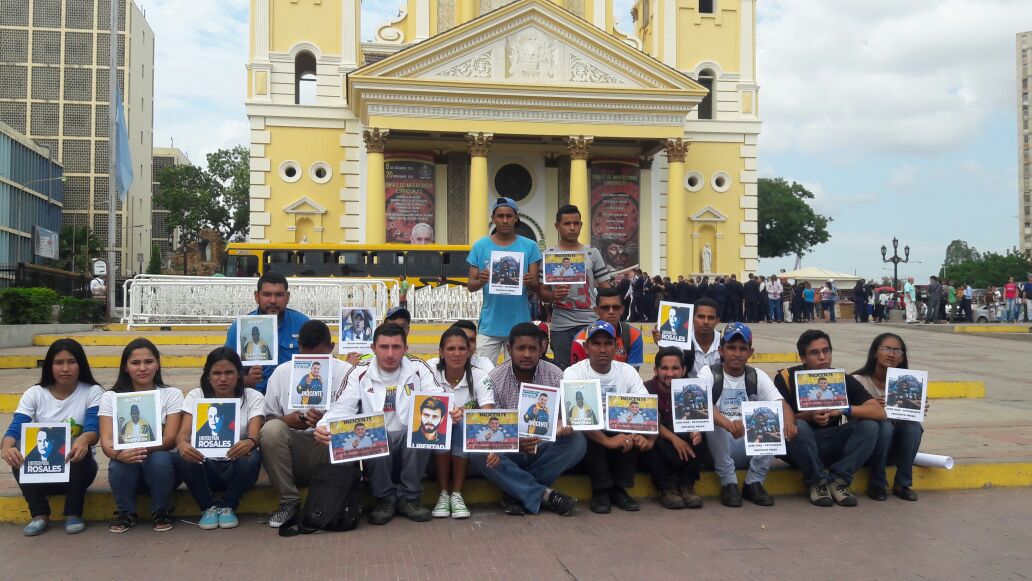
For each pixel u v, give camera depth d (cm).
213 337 1947
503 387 753
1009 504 754
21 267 2395
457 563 589
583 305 868
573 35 3253
